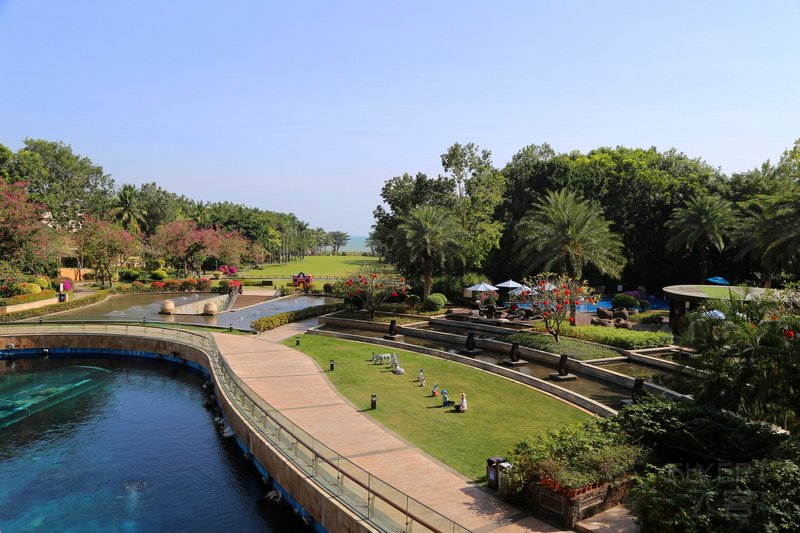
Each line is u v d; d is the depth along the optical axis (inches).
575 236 1791.3
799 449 586.6
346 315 2023.9
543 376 1208.8
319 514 666.8
